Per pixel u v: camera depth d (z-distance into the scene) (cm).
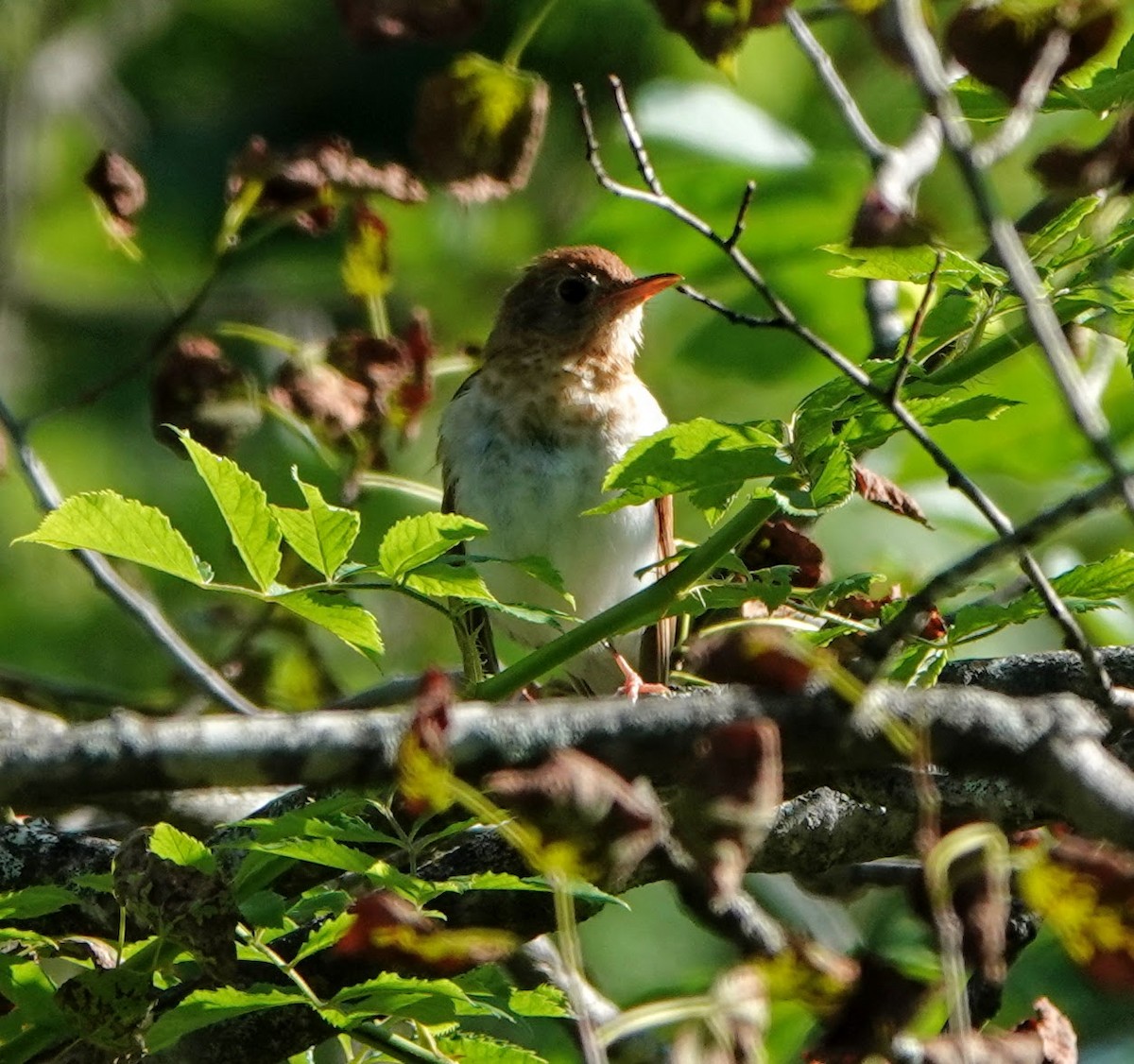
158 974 688
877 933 899
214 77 2067
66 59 1892
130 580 1179
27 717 855
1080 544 1199
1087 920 527
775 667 586
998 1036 618
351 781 570
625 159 1294
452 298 1725
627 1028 518
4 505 1650
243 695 1075
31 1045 635
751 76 1620
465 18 838
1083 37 629
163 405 959
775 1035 836
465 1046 639
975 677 735
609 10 1727
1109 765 577
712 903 541
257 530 610
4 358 1725
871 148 749
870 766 598
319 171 913
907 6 557
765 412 1477
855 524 1249
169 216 1977
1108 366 816
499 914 702
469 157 851
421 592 628
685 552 777
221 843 689
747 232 1238
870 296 1023
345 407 965
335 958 653
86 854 768
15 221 1822
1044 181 611
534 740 577
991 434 1145
